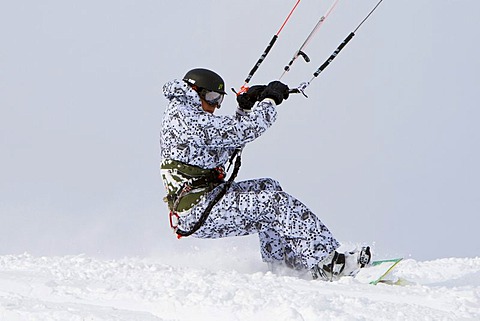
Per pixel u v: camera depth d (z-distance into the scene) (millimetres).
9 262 11641
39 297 9578
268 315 8461
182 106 11102
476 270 12359
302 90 11508
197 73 11414
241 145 11117
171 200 11195
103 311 8938
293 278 10172
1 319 8922
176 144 11023
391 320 8312
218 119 10961
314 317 8289
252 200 11008
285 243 11453
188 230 11180
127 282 9922
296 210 10961
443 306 8938
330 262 10883
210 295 9047
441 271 12461
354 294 9453
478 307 8898
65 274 10438
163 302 8977
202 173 11109
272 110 11156
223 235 11258
